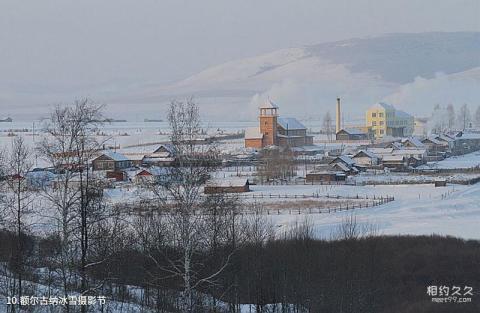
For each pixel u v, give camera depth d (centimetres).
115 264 18450
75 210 14975
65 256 15788
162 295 17975
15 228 18738
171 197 15450
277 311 19988
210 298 18662
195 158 14938
